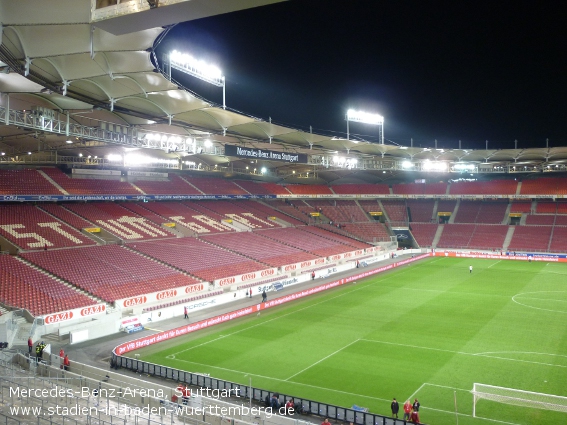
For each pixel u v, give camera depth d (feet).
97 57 78.33
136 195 184.75
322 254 215.31
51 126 101.30
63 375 77.56
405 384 77.51
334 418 65.57
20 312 102.27
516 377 78.79
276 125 153.28
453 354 91.56
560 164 260.21
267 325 117.19
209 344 101.86
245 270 169.68
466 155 235.40
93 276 131.34
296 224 254.88
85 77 85.15
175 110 120.06
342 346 98.63
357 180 298.76
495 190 275.18
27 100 94.73
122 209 186.80
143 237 170.60
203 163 210.38
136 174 200.44
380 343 100.01
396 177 296.92
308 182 289.74
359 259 226.38
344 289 163.12
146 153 171.12
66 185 166.09
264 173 251.80
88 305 114.52
